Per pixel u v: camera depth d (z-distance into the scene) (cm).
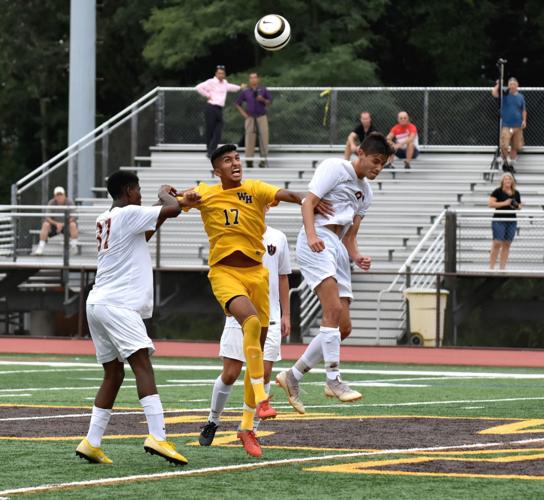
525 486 1988
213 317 7225
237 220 2339
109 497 1886
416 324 5878
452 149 7356
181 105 7644
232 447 2442
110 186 2277
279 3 10956
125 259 2222
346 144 7181
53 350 5488
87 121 7769
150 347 2206
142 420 2897
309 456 2317
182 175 7419
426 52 11638
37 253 6562
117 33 12450
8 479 2055
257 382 2242
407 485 1995
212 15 10994
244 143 7612
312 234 2680
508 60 11919
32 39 12469
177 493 1923
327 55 10469
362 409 3216
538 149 7294
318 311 6247
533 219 5978
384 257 6556
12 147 13900
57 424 2816
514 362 5116
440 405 3331
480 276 5956
